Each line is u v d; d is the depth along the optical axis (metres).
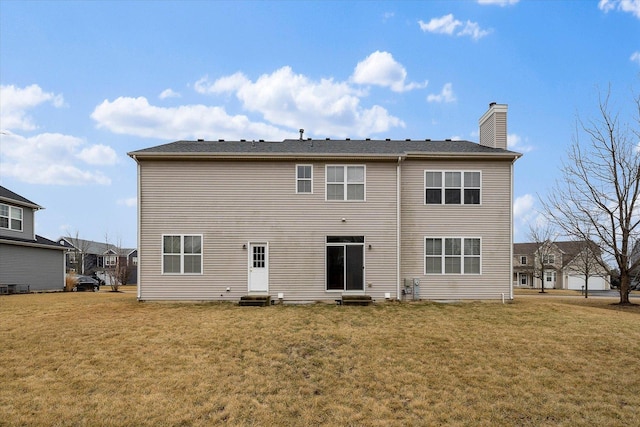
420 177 15.84
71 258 51.09
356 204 15.48
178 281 15.15
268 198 15.38
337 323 11.73
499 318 12.65
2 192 23.19
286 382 7.73
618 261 18.28
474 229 15.76
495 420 6.45
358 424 6.30
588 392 7.46
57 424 6.07
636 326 11.84
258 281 15.21
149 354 8.99
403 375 8.10
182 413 6.46
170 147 16.28
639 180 17.48
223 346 9.56
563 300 21.23
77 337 10.14
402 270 15.59
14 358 8.66
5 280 22.09
